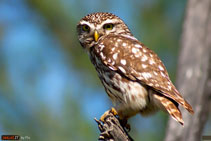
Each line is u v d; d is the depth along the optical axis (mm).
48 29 20672
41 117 16344
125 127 12953
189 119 12867
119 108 12719
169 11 19469
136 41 13539
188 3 13859
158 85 12117
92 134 16172
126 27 14516
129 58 12758
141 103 12391
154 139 16375
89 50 14375
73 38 20219
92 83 18453
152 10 19359
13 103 16547
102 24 14109
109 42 13344
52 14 20203
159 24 18922
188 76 13023
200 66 13031
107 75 12906
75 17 19922
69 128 16250
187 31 13500
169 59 18188
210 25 13422
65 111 16547
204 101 12914
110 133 11367
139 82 12406
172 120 13000
